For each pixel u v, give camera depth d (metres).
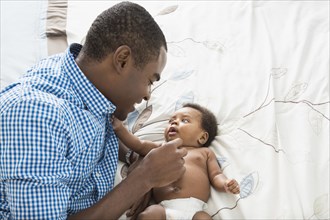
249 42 1.53
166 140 1.29
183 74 1.45
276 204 1.10
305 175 1.14
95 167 1.04
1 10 1.75
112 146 1.08
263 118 1.29
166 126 1.33
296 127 1.26
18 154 0.81
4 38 1.64
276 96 1.34
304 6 1.64
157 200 1.18
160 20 1.65
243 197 1.12
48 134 0.83
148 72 0.94
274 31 1.58
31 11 1.74
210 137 1.29
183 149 1.03
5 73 1.51
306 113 1.28
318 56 1.44
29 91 0.87
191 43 1.55
